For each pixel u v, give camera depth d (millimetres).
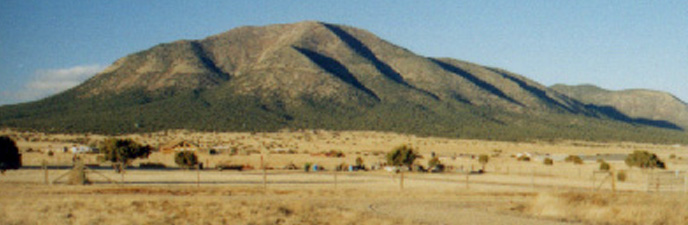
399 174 93812
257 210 33094
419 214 35312
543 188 60594
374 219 31078
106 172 84500
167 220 28859
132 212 31516
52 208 31953
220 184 63562
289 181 71062
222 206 34500
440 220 32438
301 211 33906
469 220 32719
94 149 148125
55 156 123688
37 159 111625
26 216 28844
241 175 82125
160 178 72875
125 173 82625
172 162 121375
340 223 29672
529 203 41125
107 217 29406
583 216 34750
